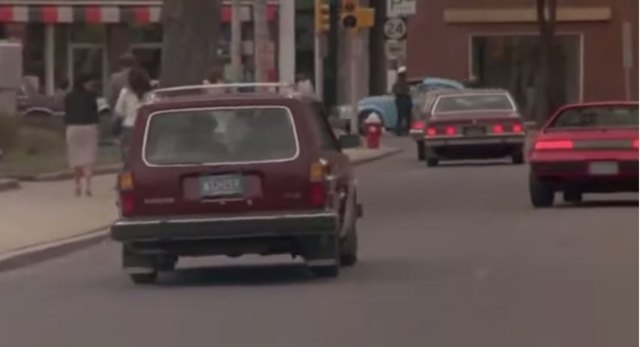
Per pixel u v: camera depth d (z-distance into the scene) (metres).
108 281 26.44
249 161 24.20
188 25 50.88
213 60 51.25
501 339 19.05
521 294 22.81
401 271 25.98
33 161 49.72
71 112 40.91
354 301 22.58
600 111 37.75
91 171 41.31
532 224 33.47
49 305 23.45
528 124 84.19
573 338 19.00
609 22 92.06
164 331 20.36
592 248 28.45
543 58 87.12
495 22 92.12
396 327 20.12
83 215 36.38
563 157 36.84
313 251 24.77
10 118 53.00
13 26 86.56
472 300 22.34
